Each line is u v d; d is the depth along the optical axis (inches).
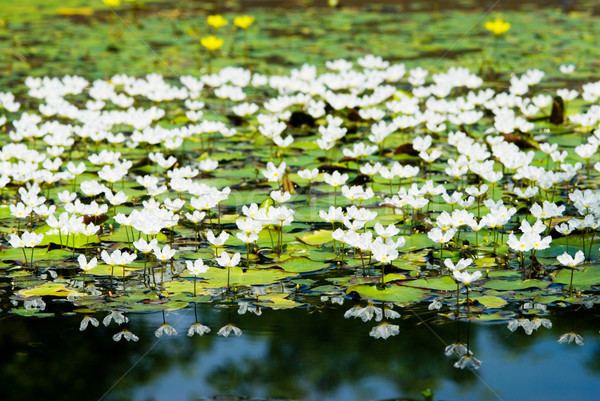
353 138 251.4
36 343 124.3
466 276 133.1
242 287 145.9
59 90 271.0
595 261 153.3
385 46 382.3
